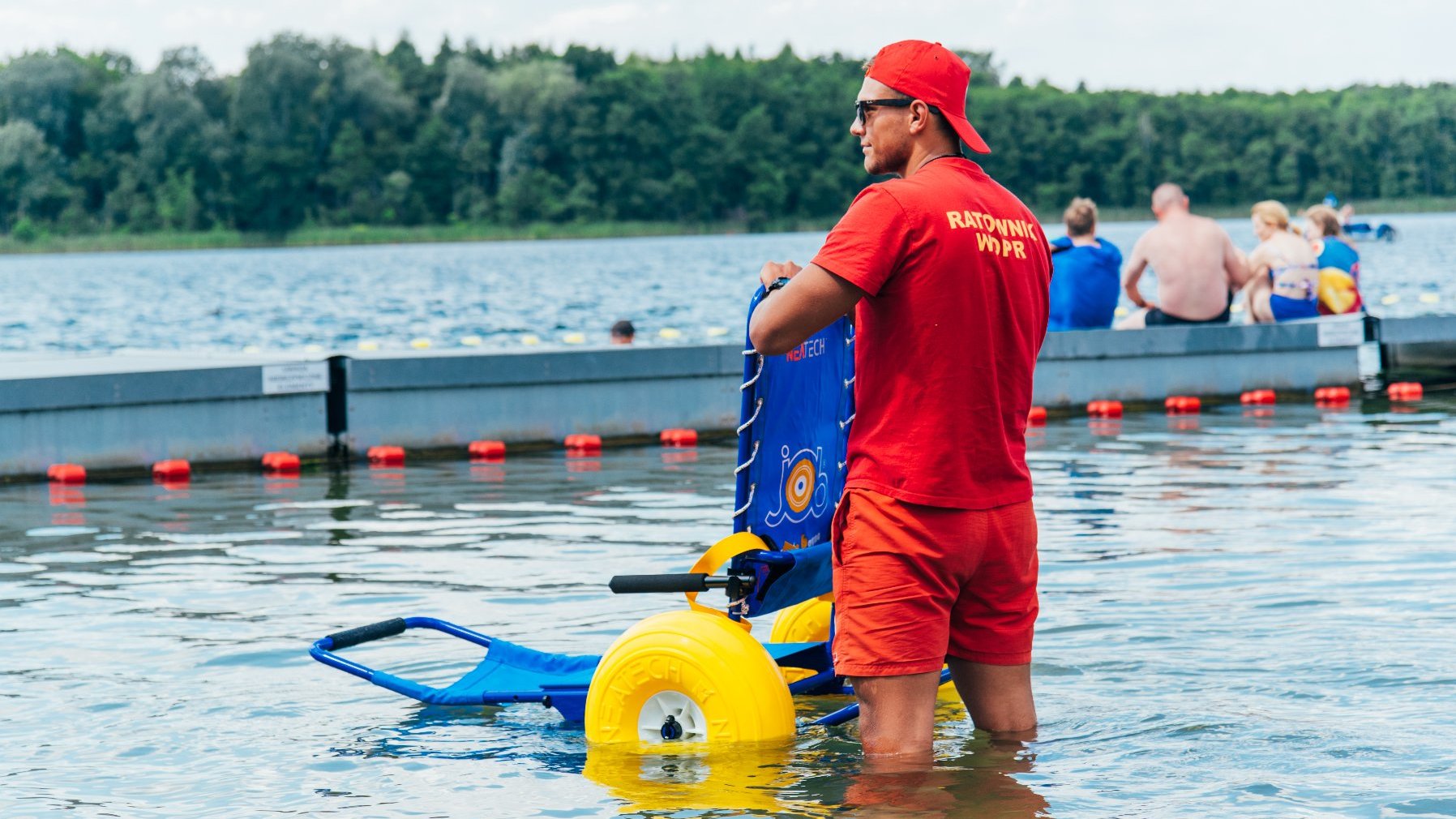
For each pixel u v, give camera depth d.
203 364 10.95
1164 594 5.95
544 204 127.75
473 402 11.17
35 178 119.12
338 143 124.81
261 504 8.74
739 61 153.75
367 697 4.72
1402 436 11.04
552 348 11.72
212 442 10.38
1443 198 143.75
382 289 39.75
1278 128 144.25
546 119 130.88
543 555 7.08
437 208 128.25
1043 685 4.61
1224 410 13.20
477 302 31.97
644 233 129.50
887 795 3.56
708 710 4.05
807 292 3.66
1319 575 6.21
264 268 63.56
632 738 4.15
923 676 3.79
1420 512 7.71
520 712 4.53
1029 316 3.83
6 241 113.81
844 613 3.82
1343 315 14.67
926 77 3.90
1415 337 14.48
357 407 10.80
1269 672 4.68
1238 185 142.12
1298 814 3.37
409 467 10.35
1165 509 8.09
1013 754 3.88
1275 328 13.88
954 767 3.77
